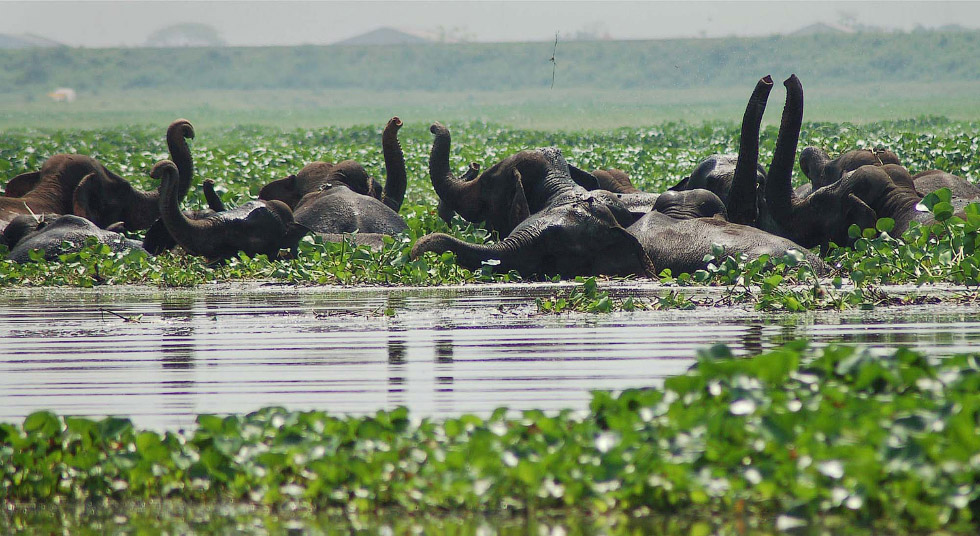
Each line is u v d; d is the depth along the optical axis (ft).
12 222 200.03
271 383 98.02
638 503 63.98
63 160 216.54
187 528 64.90
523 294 158.20
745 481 62.44
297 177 222.07
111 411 89.15
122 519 66.69
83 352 116.06
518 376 98.32
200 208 237.25
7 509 69.51
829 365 76.79
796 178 299.99
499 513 64.59
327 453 68.54
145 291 172.55
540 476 64.34
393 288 169.37
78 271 181.98
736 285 159.33
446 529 62.80
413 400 89.66
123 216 216.95
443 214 203.41
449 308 145.07
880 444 62.39
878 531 58.80
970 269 153.69
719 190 196.13
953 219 159.63
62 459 73.10
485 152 380.58
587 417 74.08
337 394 92.79
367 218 203.92
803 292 146.00
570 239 173.06
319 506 67.26
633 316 135.64
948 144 324.80
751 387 72.38
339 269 177.78
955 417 62.28
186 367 106.52
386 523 64.23
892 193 178.91
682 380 73.72
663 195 183.01
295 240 194.08
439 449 68.69
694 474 63.16
